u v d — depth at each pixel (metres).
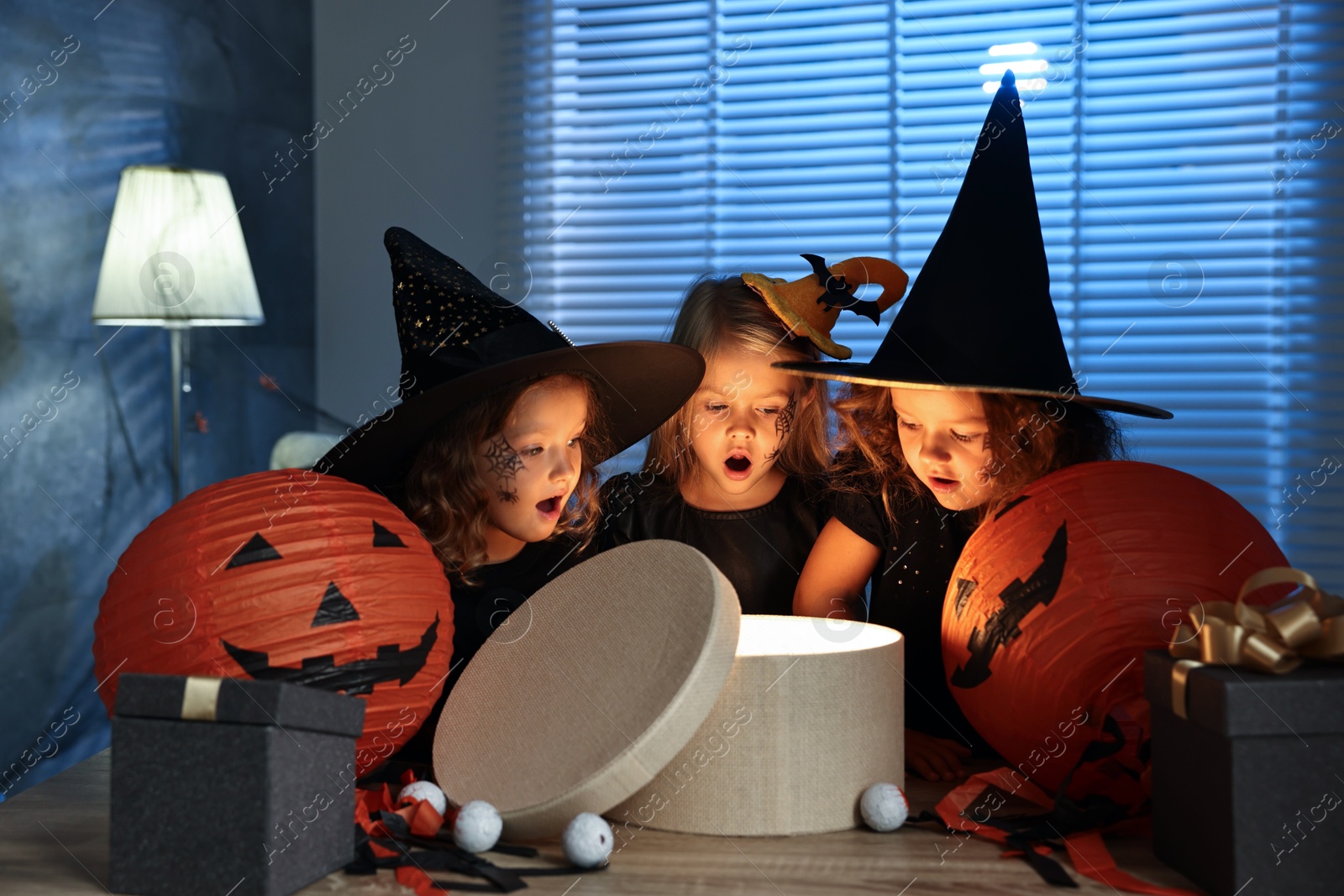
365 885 0.61
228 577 0.66
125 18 1.96
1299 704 0.56
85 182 1.88
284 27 2.42
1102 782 0.70
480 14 2.45
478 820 0.65
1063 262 2.24
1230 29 2.14
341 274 2.54
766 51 2.36
